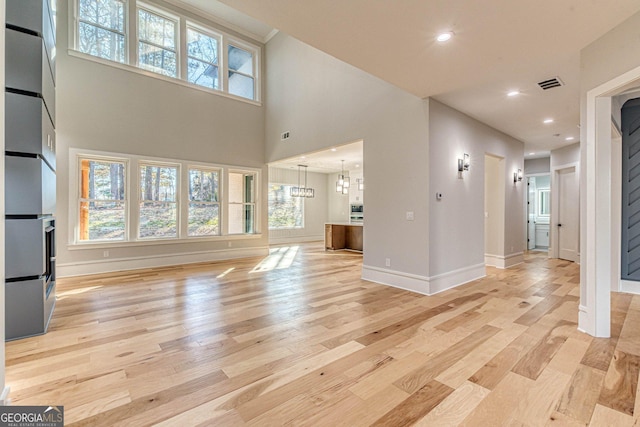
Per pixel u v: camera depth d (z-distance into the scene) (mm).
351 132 5141
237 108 7105
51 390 1869
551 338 2609
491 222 6125
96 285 4461
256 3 2201
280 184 10586
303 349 2420
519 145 6387
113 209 5543
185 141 6320
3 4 1564
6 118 2582
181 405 1729
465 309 3393
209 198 6754
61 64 4992
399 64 3111
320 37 2633
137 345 2496
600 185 2605
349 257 7363
